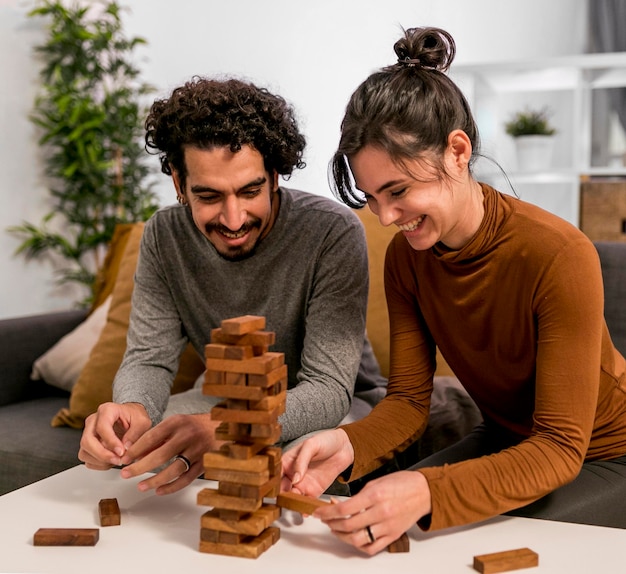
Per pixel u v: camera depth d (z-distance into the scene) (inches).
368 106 38.5
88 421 45.2
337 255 54.2
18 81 116.8
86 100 120.0
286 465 40.4
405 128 37.8
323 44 141.4
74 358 82.1
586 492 43.3
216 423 44.0
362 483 57.1
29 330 86.7
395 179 38.5
